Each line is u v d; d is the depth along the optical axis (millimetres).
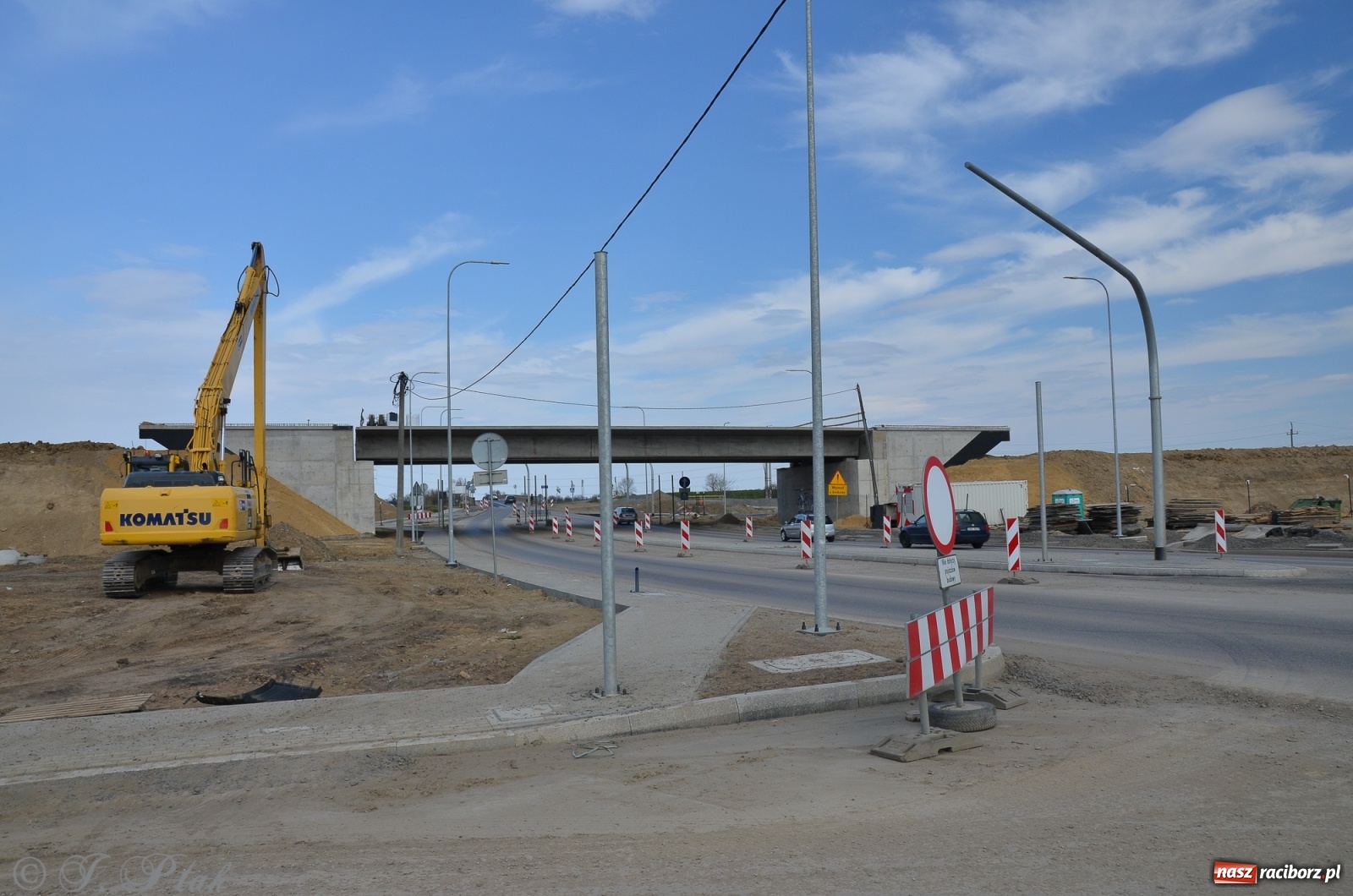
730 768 7184
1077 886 4668
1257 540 34812
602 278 9789
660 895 4723
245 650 14875
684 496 78750
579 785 6863
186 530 20719
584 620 16500
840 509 76000
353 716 8883
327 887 5016
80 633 16688
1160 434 23859
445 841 5707
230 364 23312
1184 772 6566
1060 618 14891
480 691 9906
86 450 49125
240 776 7195
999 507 57188
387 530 81562
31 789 6973
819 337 13906
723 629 13461
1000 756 7191
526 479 108562
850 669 10273
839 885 4770
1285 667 10227
